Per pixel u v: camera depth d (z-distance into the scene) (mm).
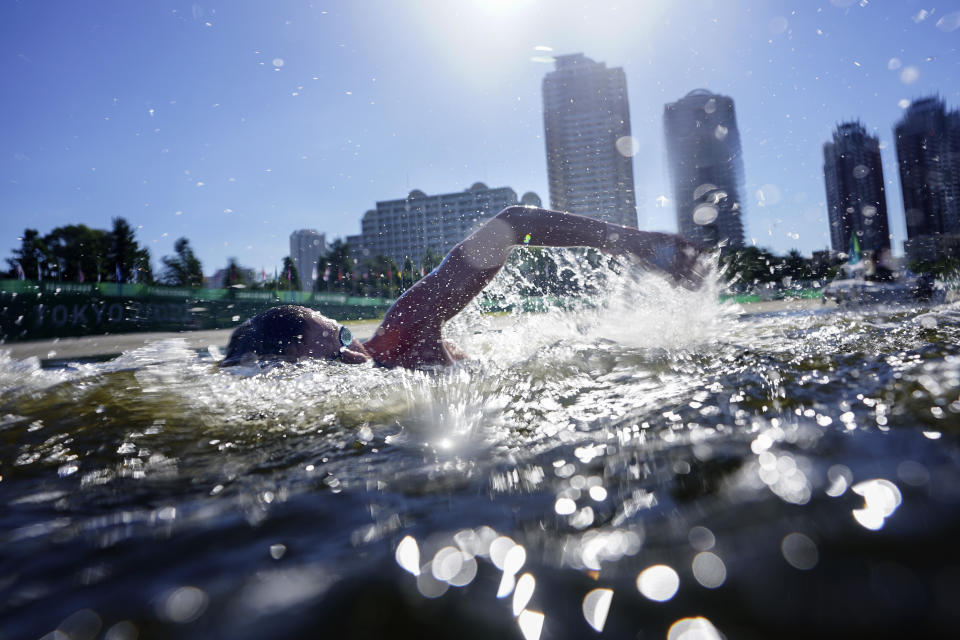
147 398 1439
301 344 2010
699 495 627
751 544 490
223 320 17062
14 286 13961
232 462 964
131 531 682
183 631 437
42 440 1110
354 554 569
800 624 364
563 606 433
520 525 607
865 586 398
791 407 997
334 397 1440
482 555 542
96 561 594
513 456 887
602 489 690
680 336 2111
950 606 362
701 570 457
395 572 519
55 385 1582
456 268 2383
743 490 624
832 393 1069
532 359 1825
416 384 1570
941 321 2100
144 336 10688
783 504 571
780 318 2709
